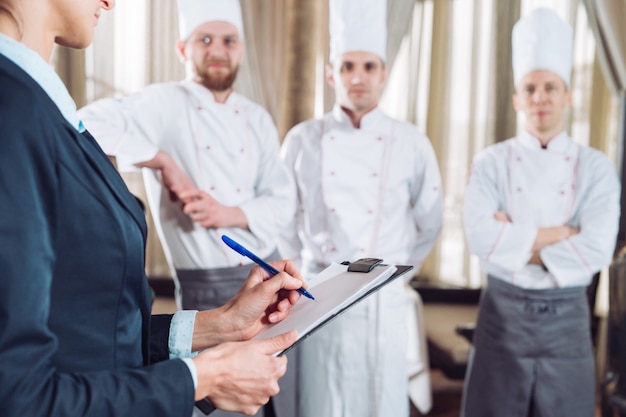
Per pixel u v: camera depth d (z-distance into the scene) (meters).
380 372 2.28
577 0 3.72
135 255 0.83
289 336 0.88
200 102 2.27
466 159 3.88
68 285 0.77
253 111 2.38
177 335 1.04
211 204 2.13
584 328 2.31
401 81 3.85
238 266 2.24
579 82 3.75
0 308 0.66
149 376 0.77
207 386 0.82
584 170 2.34
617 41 3.39
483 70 3.83
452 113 3.88
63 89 0.82
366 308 2.27
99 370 0.80
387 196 2.37
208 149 2.25
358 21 2.32
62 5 0.79
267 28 3.51
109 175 0.82
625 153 2.47
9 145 0.68
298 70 3.49
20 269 0.67
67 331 0.78
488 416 2.36
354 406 2.29
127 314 0.85
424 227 2.49
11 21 0.77
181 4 2.28
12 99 0.71
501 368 2.33
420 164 2.43
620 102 2.51
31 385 0.68
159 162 2.14
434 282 3.97
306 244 2.43
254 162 2.33
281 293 1.06
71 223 0.75
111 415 0.73
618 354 2.36
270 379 0.85
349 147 2.39
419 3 3.82
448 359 3.34
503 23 3.78
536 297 2.28
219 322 1.04
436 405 3.30
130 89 3.76
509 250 2.27
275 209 2.29
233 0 2.28
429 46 3.84
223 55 2.24
